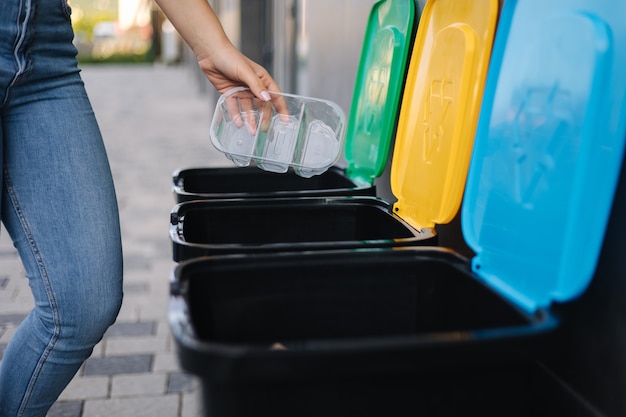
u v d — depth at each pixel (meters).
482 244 1.19
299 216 1.54
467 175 1.33
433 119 1.49
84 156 1.35
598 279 1.09
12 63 1.26
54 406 2.00
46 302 1.34
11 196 1.34
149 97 11.54
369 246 1.21
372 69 1.89
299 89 4.34
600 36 0.94
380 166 1.71
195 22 1.53
